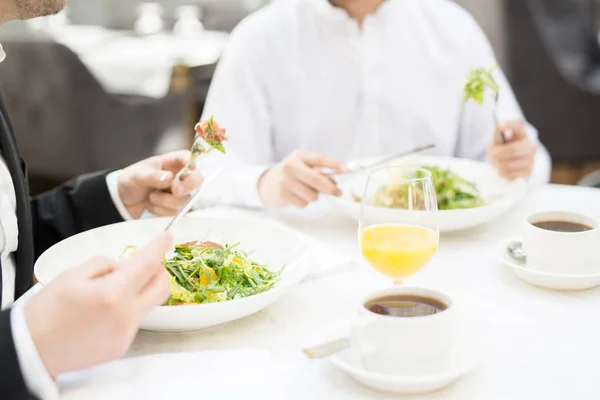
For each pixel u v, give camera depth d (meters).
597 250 1.16
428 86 2.25
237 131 2.17
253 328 1.04
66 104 3.38
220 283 1.08
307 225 1.54
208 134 1.23
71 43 4.34
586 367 0.90
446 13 2.29
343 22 2.19
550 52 3.46
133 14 6.15
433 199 1.13
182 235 1.35
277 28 2.22
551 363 0.91
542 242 1.17
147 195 1.52
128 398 0.83
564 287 1.15
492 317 1.06
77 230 1.54
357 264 1.29
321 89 2.22
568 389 0.85
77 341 0.81
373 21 2.22
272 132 2.29
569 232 1.16
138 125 3.57
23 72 3.38
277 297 1.05
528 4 3.43
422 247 1.09
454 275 1.24
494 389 0.85
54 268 1.18
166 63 3.89
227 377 0.87
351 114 2.24
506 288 1.17
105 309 0.81
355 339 0.88
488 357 0.93
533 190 1.77
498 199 1.63
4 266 1.33
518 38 3.48
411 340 0.84
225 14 5.94
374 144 2.24
